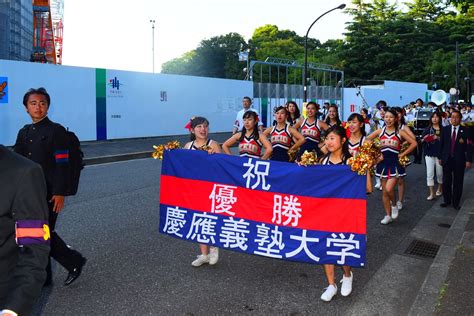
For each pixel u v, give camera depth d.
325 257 4.53
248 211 4.95
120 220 7.37
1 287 1.99
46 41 41.31
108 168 13.30
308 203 4.62
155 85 22.06
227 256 5.80
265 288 4.81
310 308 4.34
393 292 4.75
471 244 5.82
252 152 6.52
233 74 75.50
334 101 36.75
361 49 72.25
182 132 23.69
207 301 4.46
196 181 5.24
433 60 66.75
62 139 4.46
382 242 6.52
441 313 3.91
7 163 1.98
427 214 8.12
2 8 31.80
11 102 16.28
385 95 42.66
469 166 8.43
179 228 5.36
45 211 2.05
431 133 9.30
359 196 4.40
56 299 4.45
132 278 5.00
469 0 8.11
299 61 68.69
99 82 19.55
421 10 75.81
